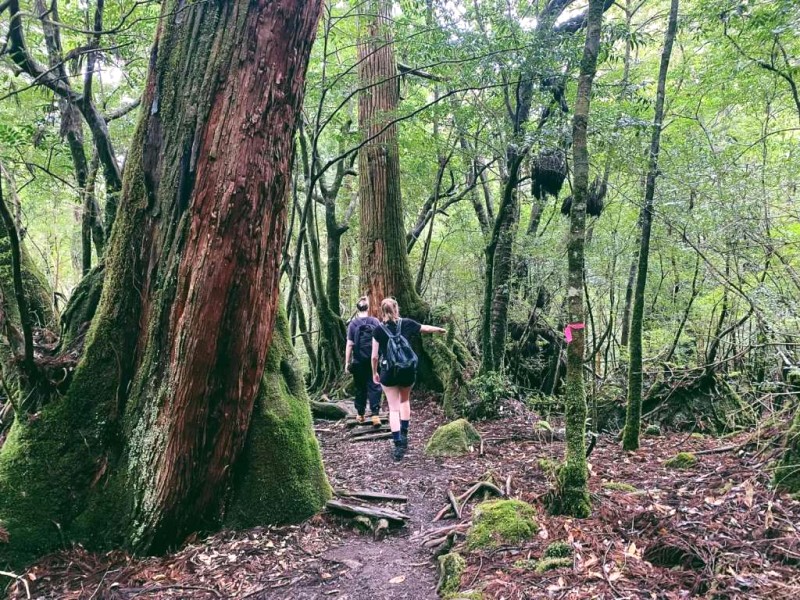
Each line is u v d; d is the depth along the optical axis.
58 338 4.41
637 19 11.70
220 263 3.56
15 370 3.91
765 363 7.29
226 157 3.56
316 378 10.73
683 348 8.80
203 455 3.75
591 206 6.01
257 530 3.93
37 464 3.67
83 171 5.65
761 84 7.55
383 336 5.73
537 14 6.38
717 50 7.59
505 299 7.97
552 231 9.26
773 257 6.17
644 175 5.65
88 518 3.68
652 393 7.08
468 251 12.07
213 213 3.55
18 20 4.25
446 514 4.14
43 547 3.54
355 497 4.48
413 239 11.88
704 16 5.91
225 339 3.66
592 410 6.79
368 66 9.19
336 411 8.04
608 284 9.39
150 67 3.88
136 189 3.89
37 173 6.54
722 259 6.62
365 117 9.34
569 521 3.30
